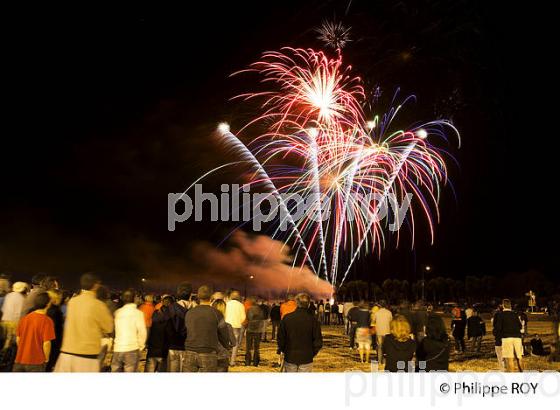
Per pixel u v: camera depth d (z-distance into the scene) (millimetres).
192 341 7367
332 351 16203
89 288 6602
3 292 10594
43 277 9773
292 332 6914
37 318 7211
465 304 19594
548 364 13492
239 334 12875
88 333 6328
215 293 12000
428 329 6344
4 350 9734
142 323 8031
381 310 12930
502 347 10961
